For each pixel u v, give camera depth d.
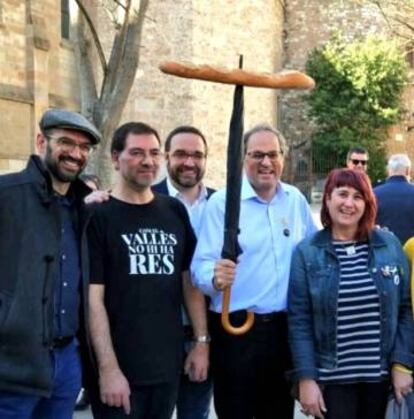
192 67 3.34
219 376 3.93
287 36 28.17
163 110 20.78
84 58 11.31
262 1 23.88
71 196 3.50
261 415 4.01
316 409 3.51
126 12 10.63
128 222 3.55
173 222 3.69
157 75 20.73
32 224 3.21
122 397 3.36
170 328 3.57
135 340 3.48
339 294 3.53
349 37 27.58
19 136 16.61
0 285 3.13
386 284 3.54
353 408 3.59
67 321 3.36
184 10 20.89
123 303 3.48
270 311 3.84
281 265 3.88
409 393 3.55
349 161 8.52
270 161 3.86
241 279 3.84
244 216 3.88
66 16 18.38
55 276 3.28
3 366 3.11
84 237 3.44
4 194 3.19
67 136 3.31
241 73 3.34
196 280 3.72
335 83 26.22
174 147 4.36
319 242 3.68
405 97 27.61
